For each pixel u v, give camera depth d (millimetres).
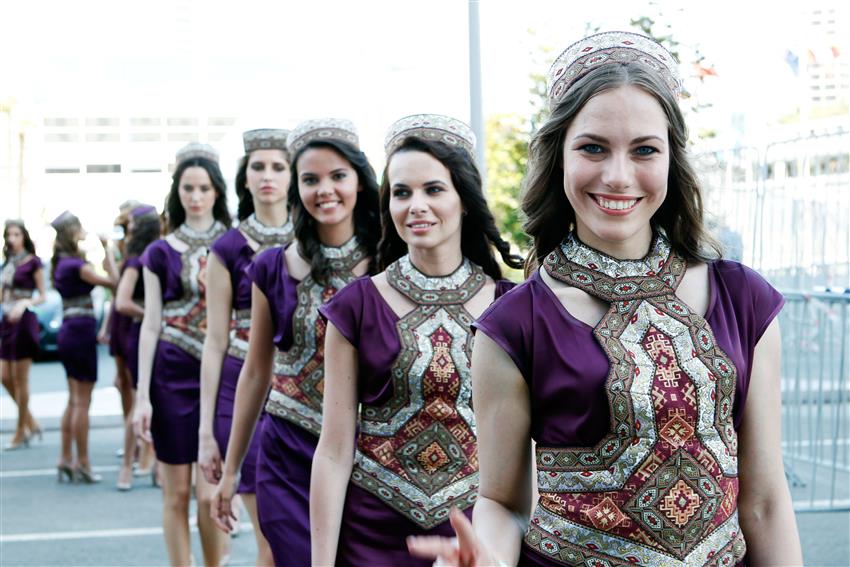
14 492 9211
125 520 8102
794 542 2197
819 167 7363
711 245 2316
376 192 4277
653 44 2225
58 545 7344
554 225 2352
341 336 3492
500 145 11305
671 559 2113
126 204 10078
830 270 7348
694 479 2115
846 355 8047
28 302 11586
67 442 9555
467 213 3682
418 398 3467
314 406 4180
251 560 7000
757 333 2209
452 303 3553
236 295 5344
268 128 5414
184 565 5953
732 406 2170
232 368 5359
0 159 19891
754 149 7695
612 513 2127
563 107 2221
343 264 4207
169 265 6309
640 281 2205
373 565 3451
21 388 11625
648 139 2150
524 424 2230
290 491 4152
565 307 2209
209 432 5250
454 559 1956
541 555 2180
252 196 5566
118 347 9289
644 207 2178
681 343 2152
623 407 2107
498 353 2219
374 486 3473
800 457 7883
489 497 2271
